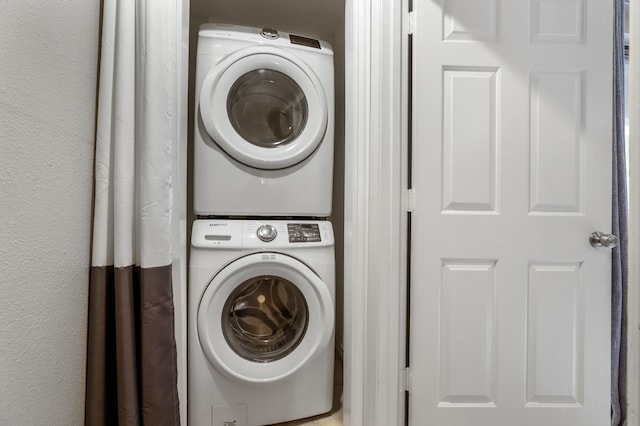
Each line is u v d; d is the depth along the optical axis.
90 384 0.78
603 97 1.24
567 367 1.24
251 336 1.37
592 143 1.23
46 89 0.61
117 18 0.84
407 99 1.25
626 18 1.54
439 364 1.23
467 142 1.22
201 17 1.86
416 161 1.22
